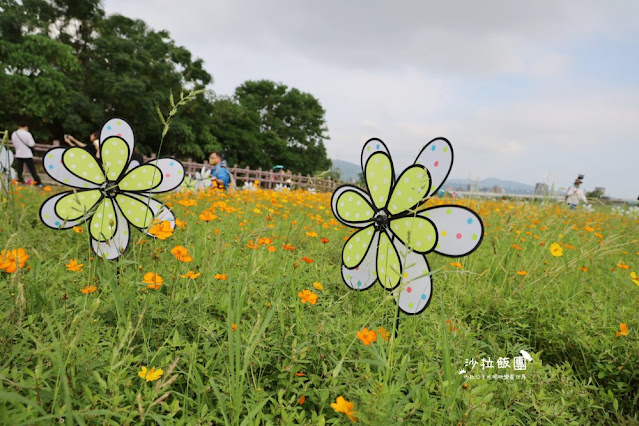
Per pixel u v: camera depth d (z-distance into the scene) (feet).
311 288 8.66
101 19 89.81
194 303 6.68
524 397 5.78
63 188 28.96
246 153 128.57
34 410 3.92
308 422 4.61
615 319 8.11
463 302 9.23
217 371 5.39
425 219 6.50
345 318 7.06
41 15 84.12
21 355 4.66
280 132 164.45
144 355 5.29
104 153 8.01
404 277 6.86
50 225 7.92
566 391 6.17
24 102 70.13
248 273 6.82
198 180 26.81
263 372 5.78
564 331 7.73
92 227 8.04
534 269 10.50
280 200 19.12
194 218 13.10
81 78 80.12
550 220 14.10
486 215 21.26
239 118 128.36
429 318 7.64
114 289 5.47
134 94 80.84
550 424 5.37
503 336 8.21
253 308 6.91
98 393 4.44
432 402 5.10
